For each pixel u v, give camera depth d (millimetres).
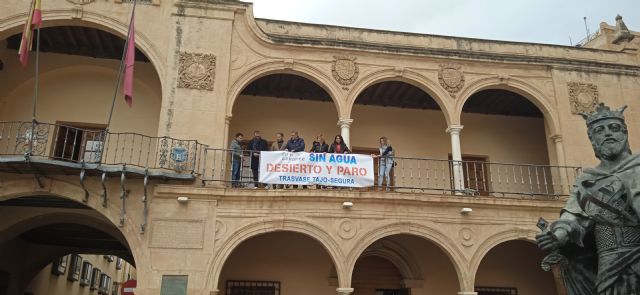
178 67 14539
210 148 13875
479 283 17391
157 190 13164
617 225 4492
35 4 12953
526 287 17656
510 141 19344
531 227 14398
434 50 16062
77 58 16812
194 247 13000
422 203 13961
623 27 19219
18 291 18859
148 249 12852
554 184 16125
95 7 14648
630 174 4535
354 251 13352
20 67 16391
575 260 4863
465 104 18859
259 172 13617
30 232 18078
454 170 15094
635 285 4301
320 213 13523
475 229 14109
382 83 17234
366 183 14008
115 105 16797
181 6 15086
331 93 15305
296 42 15336
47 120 16281
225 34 15086
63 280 24500
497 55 16375
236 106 17844
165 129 13969
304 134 17953
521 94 16609
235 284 16000
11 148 15586
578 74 16859
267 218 13367
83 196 13086
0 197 12938
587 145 16172
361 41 16531
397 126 18688
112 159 16266
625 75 17156
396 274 17438
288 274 16344
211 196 13367
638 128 16641
